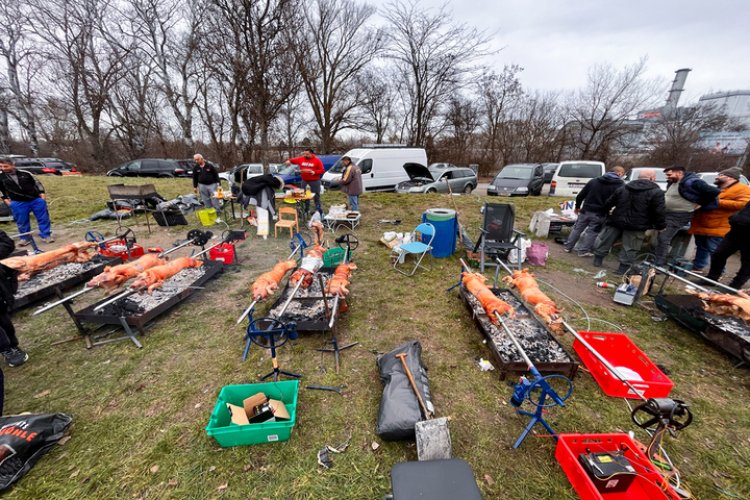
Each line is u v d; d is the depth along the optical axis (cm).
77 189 1128
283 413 224
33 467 205
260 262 539
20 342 330
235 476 200
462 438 225
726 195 435
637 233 468
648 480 179
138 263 356
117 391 266
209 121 2216
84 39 1891
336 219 707
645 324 362
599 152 2212
